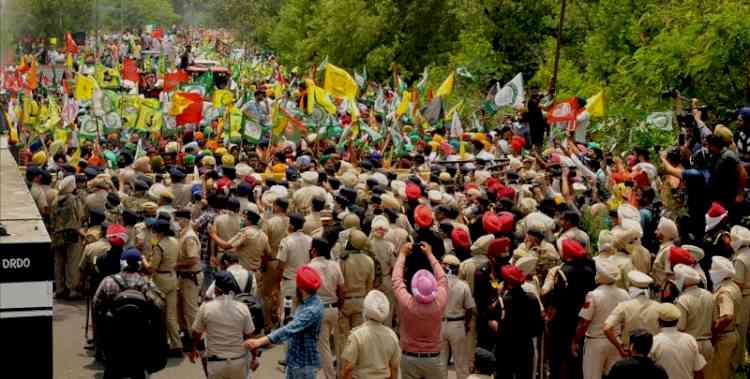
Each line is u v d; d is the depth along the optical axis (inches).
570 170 756.0
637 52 1111.0
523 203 663.8
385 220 577.9
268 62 2492.6
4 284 301.4
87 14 2415.1
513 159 799.7
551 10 1811.0
